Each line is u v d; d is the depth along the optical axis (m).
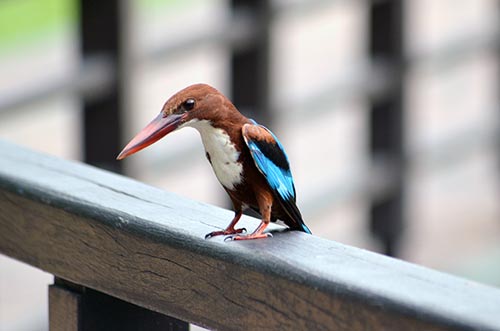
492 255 13.18
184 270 3.27
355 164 12.50
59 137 14.35
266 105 11.00
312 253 3.04
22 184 3.82
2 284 11.34
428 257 13.13
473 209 14.64
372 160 12.59
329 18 19.27
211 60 16.88
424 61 12.71
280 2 10.97
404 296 2.70
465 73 18.50
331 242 3.18
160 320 3.65
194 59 16.80
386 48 12.29
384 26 12.22
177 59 10.32
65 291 3.69
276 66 11.09
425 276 2.84
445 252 13.29
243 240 3.20
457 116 16.30
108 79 9.77
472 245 13.54
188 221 3.37
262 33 10.87
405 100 12.55
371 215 12.87
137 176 10.16
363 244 12.89
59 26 18.47
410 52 12.43
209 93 3.51
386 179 12.65
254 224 3.62
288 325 2.99
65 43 17.59
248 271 3.08
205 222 3.38
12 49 17.25
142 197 3.63
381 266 2.93
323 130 15.80
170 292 3.33
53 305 3.75
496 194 14.97
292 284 2.95
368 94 12.20
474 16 19.00
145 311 3.67
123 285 3.49
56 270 3.72
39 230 3.77
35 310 10.63
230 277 3.13
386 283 2.79
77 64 9.64
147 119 14.30
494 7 14.65
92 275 3.58
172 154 10.55
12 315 10.48
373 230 12.93
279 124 11.20
